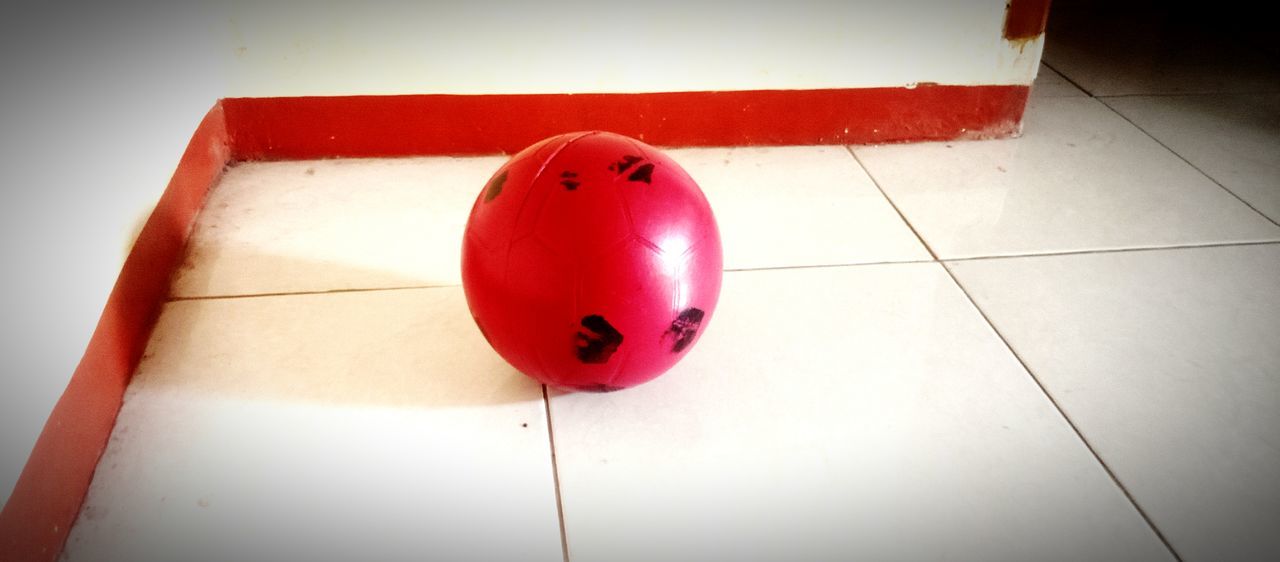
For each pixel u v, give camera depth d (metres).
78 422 0.95
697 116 1.80
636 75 1.74
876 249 1.45
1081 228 1.52
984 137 1.88
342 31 1.61
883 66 1.77
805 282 1.35
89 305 1.01
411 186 1.64
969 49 1.76
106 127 1.13
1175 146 1.84
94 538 0.90
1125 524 0.94
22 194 0.88
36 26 0.95
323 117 1.69
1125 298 1.32
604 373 0.97
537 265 0.89
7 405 0.79
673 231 0.92
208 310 1.25
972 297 1.32
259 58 1.61
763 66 1.75
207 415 1.06
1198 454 1.03
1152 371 1.17
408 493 0.96
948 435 1.06
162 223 1.31
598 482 0.98
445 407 1.08
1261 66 2.30
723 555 0.90
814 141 1.85
